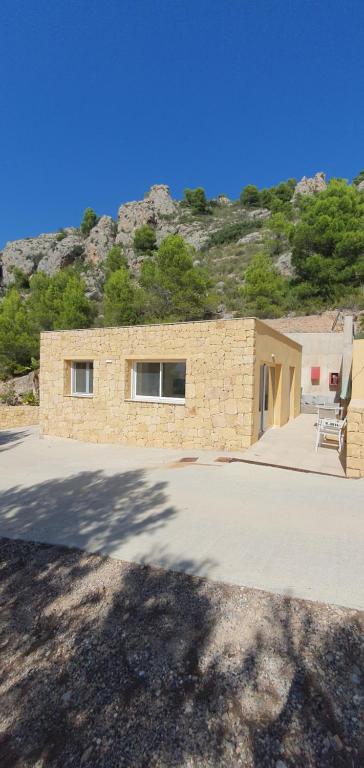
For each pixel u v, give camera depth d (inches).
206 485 234.7
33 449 430.6
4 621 116.3
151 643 100.0
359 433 243.9
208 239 2251.5
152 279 1080.8
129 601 117.6
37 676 95.1
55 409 489.1
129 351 422.6
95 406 452.4
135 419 421.1
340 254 1144.8
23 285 2223.2
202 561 136.3
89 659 97.8
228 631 100.9
